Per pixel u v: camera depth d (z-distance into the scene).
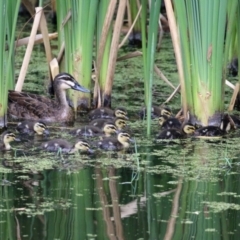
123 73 22.00
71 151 14.77
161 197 12.22
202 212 11.58
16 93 18.20
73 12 17.58
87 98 18.48
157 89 20.31
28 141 15.68
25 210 11.55
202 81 16.03
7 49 17.97
